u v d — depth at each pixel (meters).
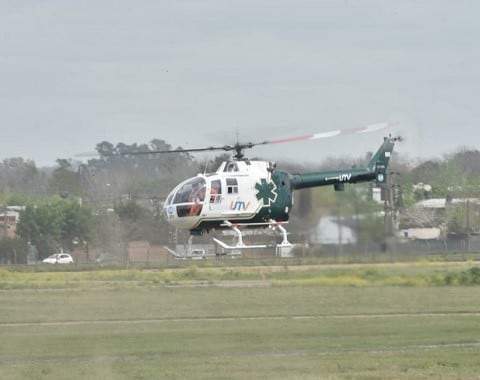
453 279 127.69
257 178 122.50
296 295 119.19
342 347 81.12
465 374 68.88
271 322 96.56
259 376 68.25
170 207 123.00
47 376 68.81
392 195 127.50
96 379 67.88
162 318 100.38
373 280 127.44
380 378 67.56
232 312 104.75
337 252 128.38
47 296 120.62
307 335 87.44
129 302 113.88
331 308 107.44
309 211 125.00
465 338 85.69
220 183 121.06
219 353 78.50
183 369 70.94
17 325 95.62
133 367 72.06
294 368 71.00
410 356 76.06
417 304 110.06
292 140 119.25
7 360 76.06
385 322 96.19
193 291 125.62
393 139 127.81
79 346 82.00
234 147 121.69
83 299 116.81
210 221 121.81
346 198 125.31
